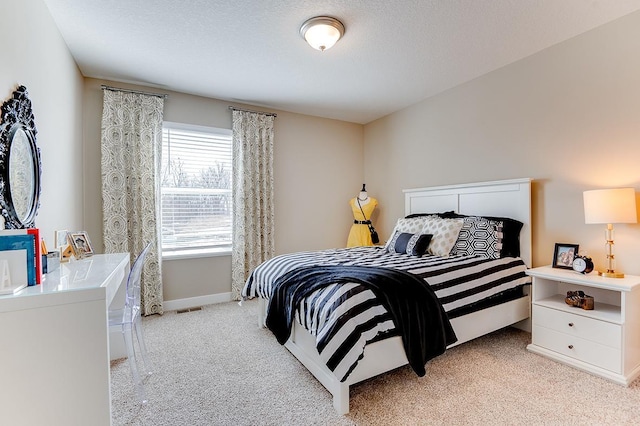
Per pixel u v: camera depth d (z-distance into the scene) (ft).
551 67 8.65
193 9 6.89
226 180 12.87
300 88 11.48
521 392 5.98
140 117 10.84
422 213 12.26
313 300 5.98
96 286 4.03
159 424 5.19
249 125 12.83
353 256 9.25
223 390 6.17
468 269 7.63
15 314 3.55
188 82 10.90
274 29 7.70
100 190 10.49
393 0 6.63
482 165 10.52
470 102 10.87
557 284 8.48
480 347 7.98
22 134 5.30
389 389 6.14
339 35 7.66
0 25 4.73
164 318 10.47
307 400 5.83
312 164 14.75
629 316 6.33
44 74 6.62
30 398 3.66
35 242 4.12
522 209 9.16
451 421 5.17
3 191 4.66
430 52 8.89
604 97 7.65
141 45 8.42
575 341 6.95
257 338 8.72
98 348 3.95
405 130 13.66
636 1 6.72
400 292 6.06
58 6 6.73
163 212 11.66
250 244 12.79
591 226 7.95
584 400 5.71
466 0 6.63
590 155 7.93
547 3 6.75
